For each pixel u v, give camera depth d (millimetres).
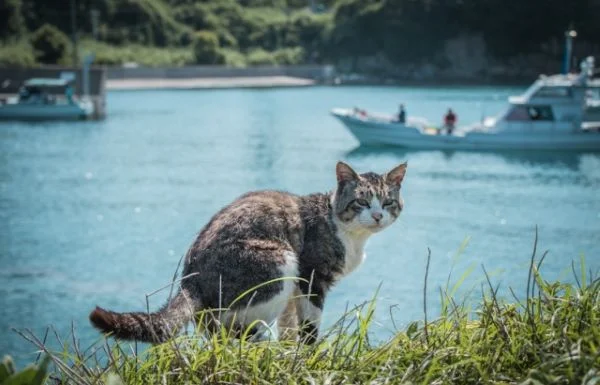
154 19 106688
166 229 26328
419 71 107250
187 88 95938
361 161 40344
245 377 4961
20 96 65125
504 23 105125
